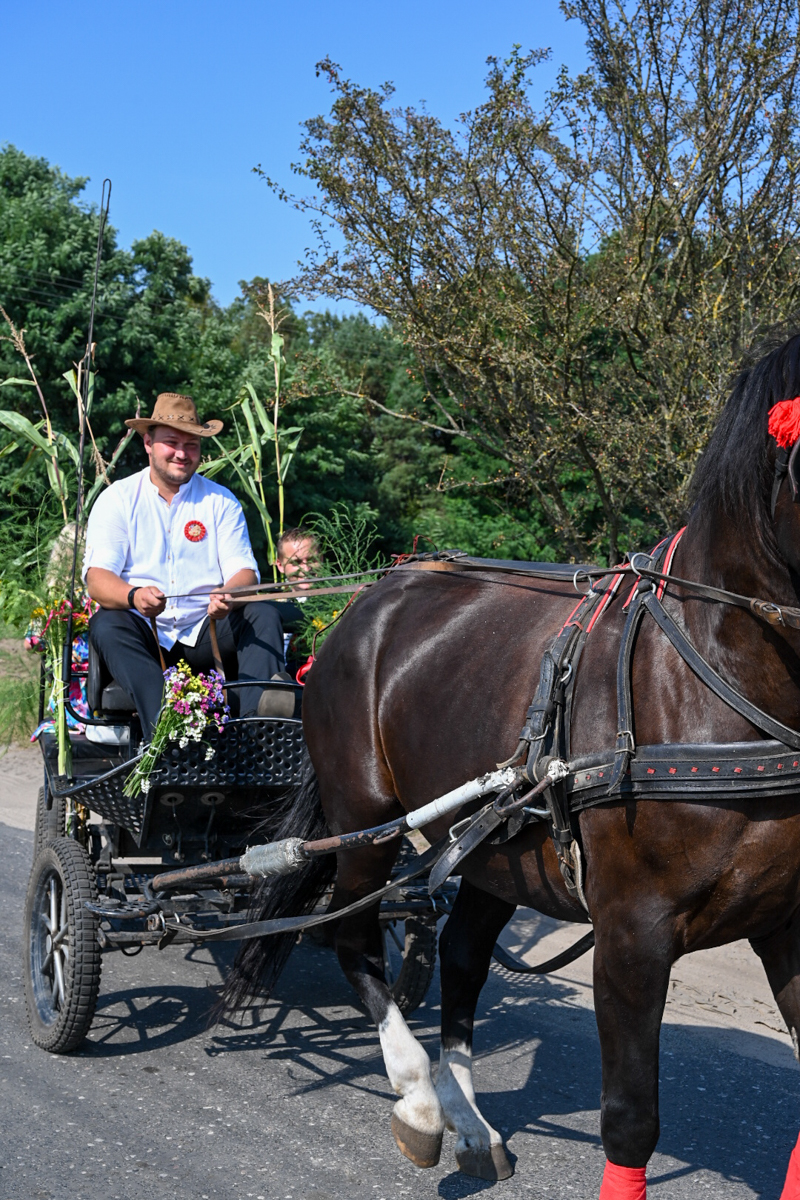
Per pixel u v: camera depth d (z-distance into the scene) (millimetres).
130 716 4250
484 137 8445
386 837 2914
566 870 2541
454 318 8609
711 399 7648
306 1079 3676
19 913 5441
